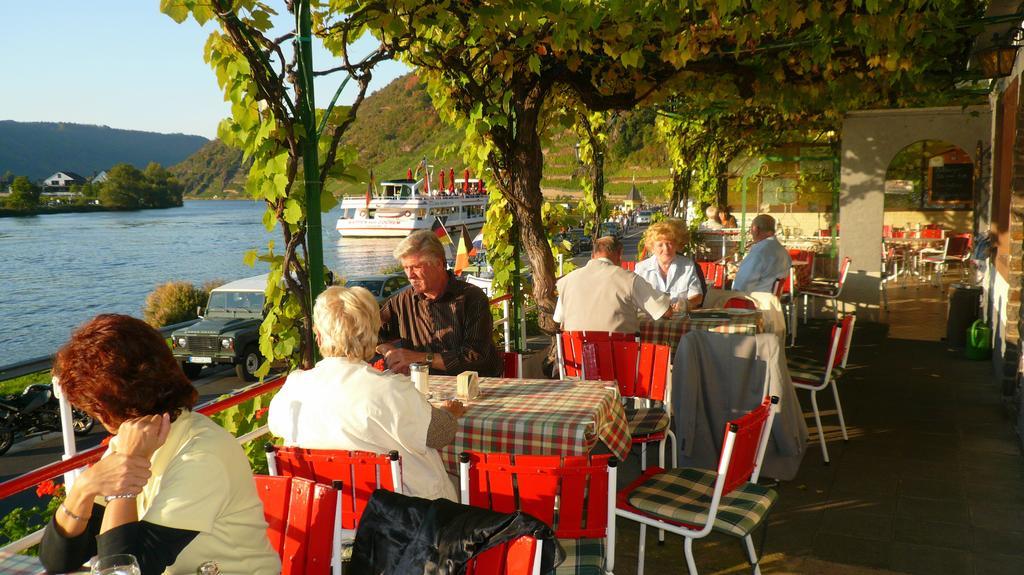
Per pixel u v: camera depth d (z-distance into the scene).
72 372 1.97
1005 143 8.13
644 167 78.06
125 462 1.96
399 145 177.38
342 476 2.93
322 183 4.27
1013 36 6.95
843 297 11.67
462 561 2.08
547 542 2.06
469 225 89.12
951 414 6.75
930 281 16.47
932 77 8.45
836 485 5.19
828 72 7.30
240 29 3.78
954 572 3.98
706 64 7.29
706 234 16.03
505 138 6.87
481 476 2.91
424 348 4.76
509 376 5.27
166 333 19.83
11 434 11.64
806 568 4.07
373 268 53.34
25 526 6.01
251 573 2.12
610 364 5.12
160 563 1.98
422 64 5.98
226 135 4.05
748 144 14.53
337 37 4.67
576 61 6.39
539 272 7.36
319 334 3.21
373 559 2.23
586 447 3.45
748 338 4.94
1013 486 5.09
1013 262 6.82
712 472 3.85
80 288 57.41
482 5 5.17
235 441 2.17
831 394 7.52
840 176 11.34
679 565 4.17
